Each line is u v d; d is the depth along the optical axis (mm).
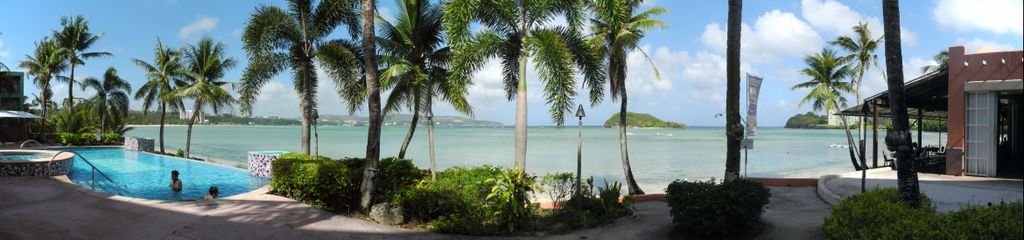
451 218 9227
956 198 10906
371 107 10492
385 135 97188
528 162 33250
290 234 8180
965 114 14773
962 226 4949
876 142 18734
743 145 14992
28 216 7754
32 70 37812
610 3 11758
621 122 17297
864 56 33031
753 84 14539
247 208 9828
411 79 14695
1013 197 11000
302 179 10719
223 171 22359
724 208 7621
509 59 13398
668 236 8312
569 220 9648
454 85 11953
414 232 8945
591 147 52875
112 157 28828
